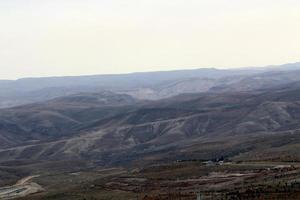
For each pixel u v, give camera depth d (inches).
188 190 6505.9
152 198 6171.3
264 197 4921.3
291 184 5305.1
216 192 5871.1
